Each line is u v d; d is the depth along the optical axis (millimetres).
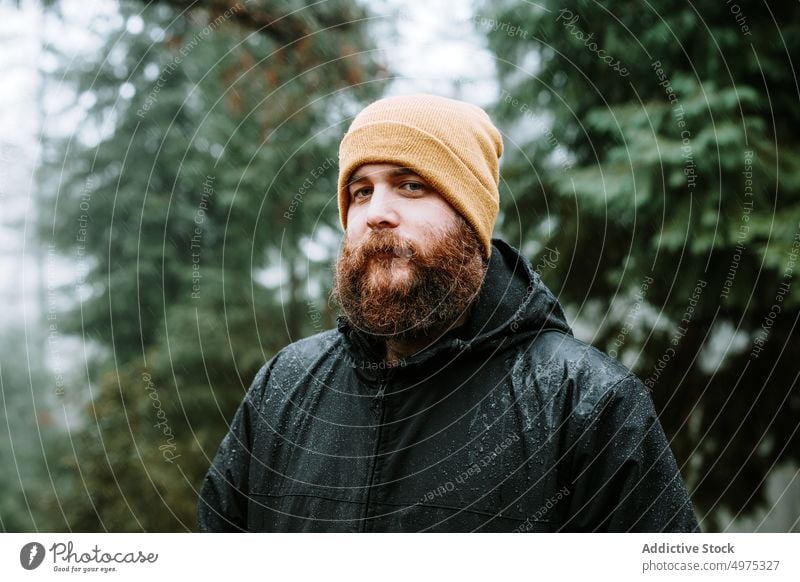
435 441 1415
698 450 4102
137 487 6453
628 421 1346
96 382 8750
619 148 3877
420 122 1470
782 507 5508
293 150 6102
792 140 3758
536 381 1406
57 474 8820
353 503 1436
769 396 3973
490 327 1461
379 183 1466
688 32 3730
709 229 3586
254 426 1657
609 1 3889
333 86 4902
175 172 8133
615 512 1333
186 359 7066
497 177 1652
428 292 1408
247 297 7594
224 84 5004
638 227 3896
